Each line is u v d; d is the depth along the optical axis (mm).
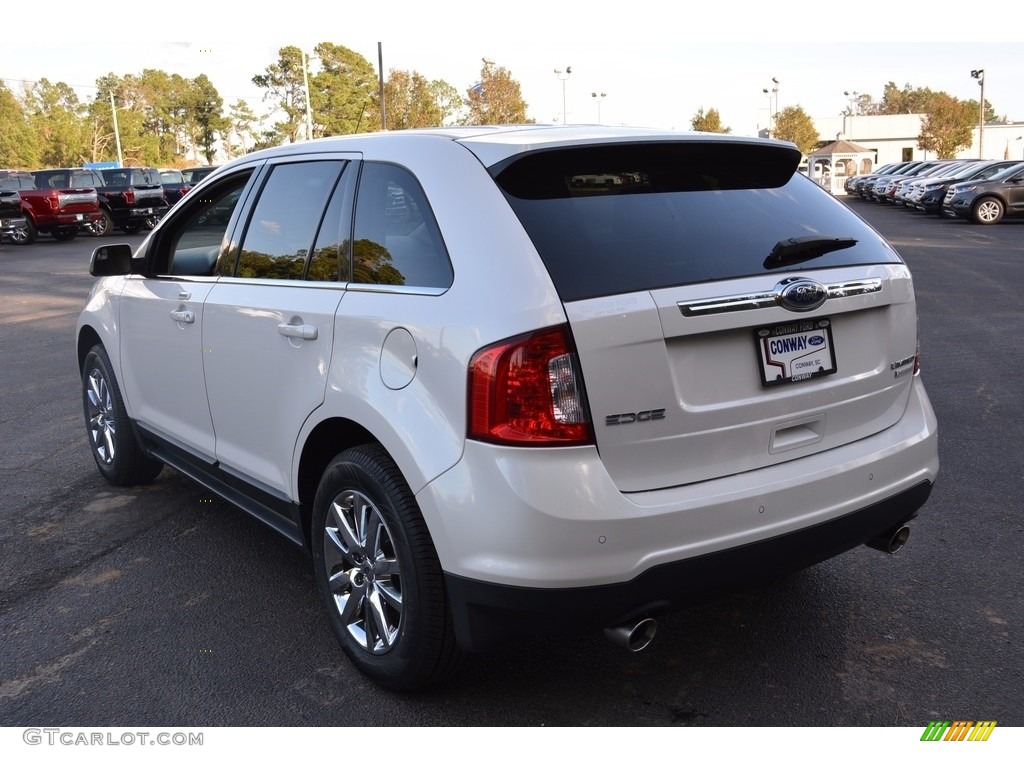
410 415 2660
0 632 3469
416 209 2881
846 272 2943
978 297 11453
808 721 2830
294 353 3201
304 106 64938
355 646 3082
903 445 3062
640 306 2520
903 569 3871
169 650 3322
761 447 2771
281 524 3529
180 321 3945
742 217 2910
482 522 2479
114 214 29641
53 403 7137
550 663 3189
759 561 2676
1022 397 6555
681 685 3045
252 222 3707
